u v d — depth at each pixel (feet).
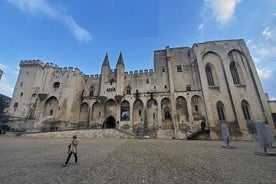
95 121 148.66
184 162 33.30
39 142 71.31
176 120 132.57
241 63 143.54
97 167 28.71
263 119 122.72
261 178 22.47
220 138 119.34
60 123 137.08
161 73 161.89
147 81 161.79
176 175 24.20
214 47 151.94
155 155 41.47
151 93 147.43
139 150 50.19
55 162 32.12
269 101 129.18
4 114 150.82
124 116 146.72
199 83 144.36
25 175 23.43
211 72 147.02
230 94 133.59
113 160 34.86
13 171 25.34
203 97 135.74
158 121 136.77
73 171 25.88
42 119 143.13
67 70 160.04
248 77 138.21
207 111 129.49
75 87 156.56
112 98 152.97
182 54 165.37
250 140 116.57
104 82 161.07
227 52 147.64
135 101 148.56
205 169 27.63
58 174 24.13
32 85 157.69
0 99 183.52
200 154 43.80
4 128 141.59
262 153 43.29
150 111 143.33
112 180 21.85
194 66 155.84
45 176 23.08
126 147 57.16
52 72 161.68
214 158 37.91
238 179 22.15
